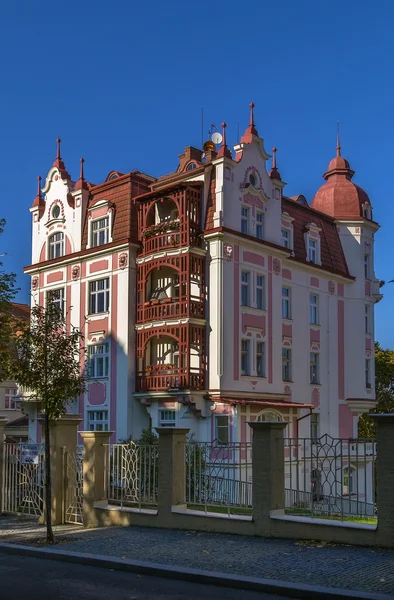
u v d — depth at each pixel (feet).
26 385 51.62
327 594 30.78
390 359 168.66
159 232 108.37
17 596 32.60
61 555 42.22
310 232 129.70
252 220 111.96
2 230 81.82
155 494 52.01
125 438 107.86
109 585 34.83
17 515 61.57
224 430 102.27
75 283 121.49
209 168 108.68
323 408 127.44
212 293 105.19
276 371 114.01
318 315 129.59
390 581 32.17
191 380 102.37
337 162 144.97
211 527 46.85
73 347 52.37
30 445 61.72
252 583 33.19
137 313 111.45
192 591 33.22
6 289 81.25
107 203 117.60
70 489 57.52
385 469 39.24
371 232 143.13
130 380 109.50
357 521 43.47
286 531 43.14
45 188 130.52
